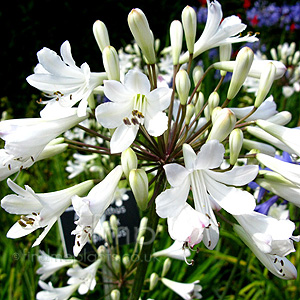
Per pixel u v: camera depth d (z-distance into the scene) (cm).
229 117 16
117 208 30
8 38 79
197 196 17
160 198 16
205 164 16
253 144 23
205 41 22
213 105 23
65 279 42
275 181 19
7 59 80
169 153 21
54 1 80
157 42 56
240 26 21
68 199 18
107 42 20
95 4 83
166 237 39
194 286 29
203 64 62
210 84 58
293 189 19
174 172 16
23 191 17
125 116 18
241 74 18
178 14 95
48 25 81
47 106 20
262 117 23
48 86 19
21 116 80
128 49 60
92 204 17
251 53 18
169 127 21
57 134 19
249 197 16
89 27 84
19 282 38
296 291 35
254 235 17
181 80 19
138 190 17
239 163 44
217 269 39
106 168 43
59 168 51
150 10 92
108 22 87
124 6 88
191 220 16
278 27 103
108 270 30
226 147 43
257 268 39
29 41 81
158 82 26
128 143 18
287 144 19
